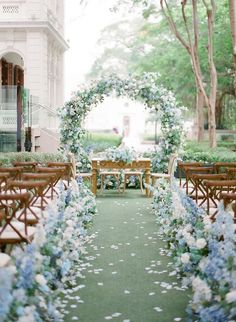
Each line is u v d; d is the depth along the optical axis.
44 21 26.41
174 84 32.53
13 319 4.24
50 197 9.86
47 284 5.55
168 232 8.48
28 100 21.56
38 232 5.73
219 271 4.80
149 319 5.45
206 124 40.19
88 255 8.18
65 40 33.75
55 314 4.98
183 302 5.97
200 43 29.55
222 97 37.34
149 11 27.23
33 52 26.86
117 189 16.67
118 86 16.22
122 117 73.62
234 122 41.03
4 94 20.53
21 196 6.62
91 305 5.88
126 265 7.58
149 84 16.14
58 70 34.50
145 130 72.94
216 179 9.91
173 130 16.28
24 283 4.64
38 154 16.11
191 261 6.28
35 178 8.86
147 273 7.16
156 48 35.12
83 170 16.44
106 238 9.46
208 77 32.31
